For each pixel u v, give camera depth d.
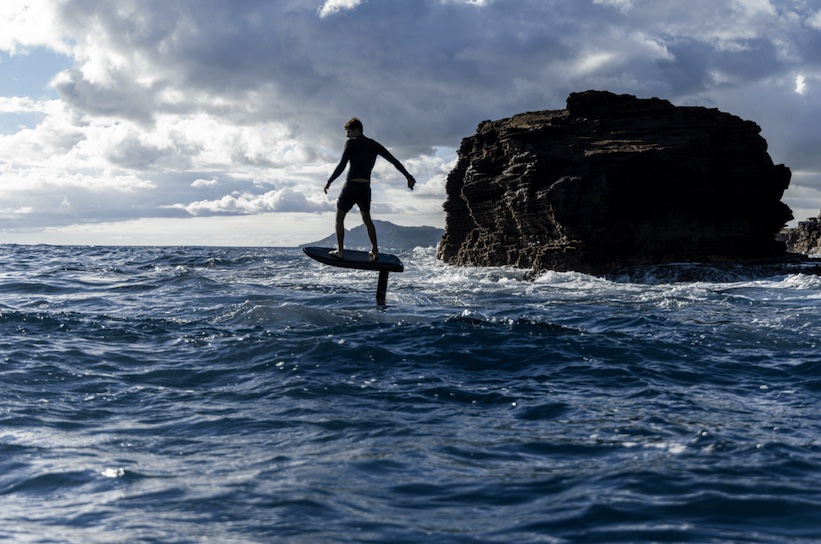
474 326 12.44
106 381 8.51
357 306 17.48
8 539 3.82
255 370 9.16
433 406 7.47
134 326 12.54
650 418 6.96
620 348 10.82
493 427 6.61
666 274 29.39
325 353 10.06
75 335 11.55
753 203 33.16
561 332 12.06
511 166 35.66
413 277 30.77
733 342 11.88
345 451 5.76
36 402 7.40
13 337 11.04
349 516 4.23
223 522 4.11
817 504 4.45
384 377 8.87
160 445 5.93
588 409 7.36
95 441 6.02
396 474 5.13
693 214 32.62
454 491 4.76
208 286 22.62
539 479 5.02
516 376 9.09
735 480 4.95
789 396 8.11
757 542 3.83
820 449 5.85
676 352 10.74
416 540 3.86
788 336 12.41
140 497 4.57
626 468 5.26
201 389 8.20
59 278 25.22
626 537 3.90
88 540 3.81
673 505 4.43
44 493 4.66
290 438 6.17
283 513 4.25
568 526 4.08
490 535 3.95
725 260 32.53
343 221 13.62
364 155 13.27
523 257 34.88
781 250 34.34
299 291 21.88
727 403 7.71
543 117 39.72
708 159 32.59
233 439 6.13
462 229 46.12
